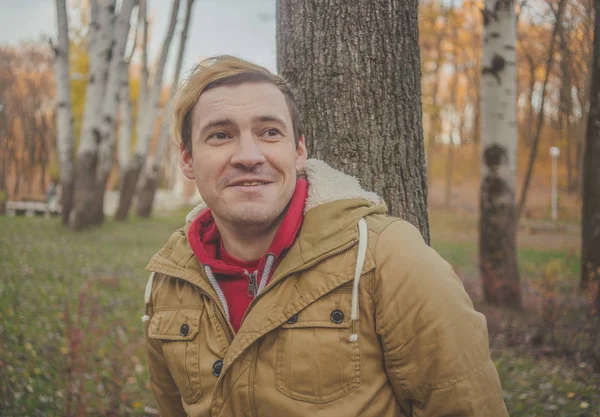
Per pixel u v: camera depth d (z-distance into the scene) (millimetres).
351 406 1241
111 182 32094
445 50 19344
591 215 7383
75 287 6617
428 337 1215
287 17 1994
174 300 1479
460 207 26719
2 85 30109
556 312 5613
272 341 1295
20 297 5926
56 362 4160
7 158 33750
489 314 6379
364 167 1871
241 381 1298
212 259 1397
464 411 1208
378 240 1290
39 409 3607
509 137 7172
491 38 7137
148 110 16172
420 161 1955
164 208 24469
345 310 1264
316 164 1454
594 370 4641
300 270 1293
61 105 13281
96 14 12602
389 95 1881
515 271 7105
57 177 28375
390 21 1882
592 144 7504
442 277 1249
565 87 10484
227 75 1339
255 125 1297
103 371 4141
